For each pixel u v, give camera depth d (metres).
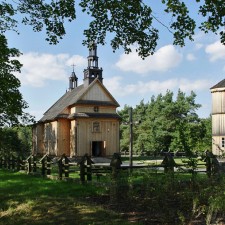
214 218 6.92
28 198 11.55
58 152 43.22
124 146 71.62
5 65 18.66
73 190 12.94
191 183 9.67
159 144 62.03
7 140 19.02
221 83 46.47
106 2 9.08
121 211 9.03
